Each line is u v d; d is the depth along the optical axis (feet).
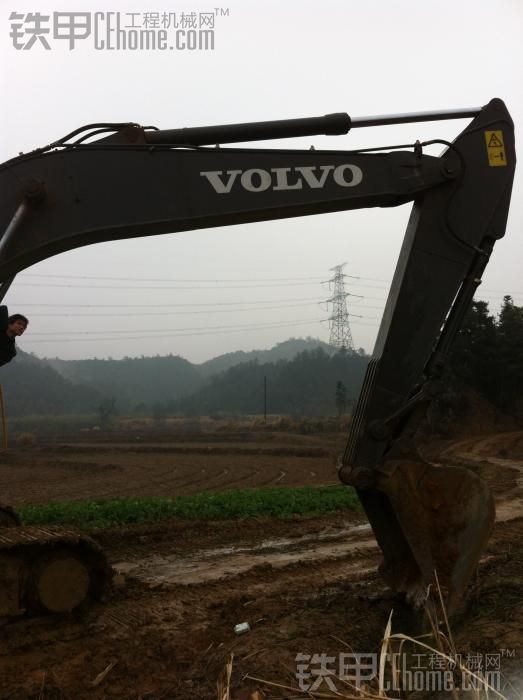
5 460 126.82
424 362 20.30
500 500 53.93
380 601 21.75
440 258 20.53
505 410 189.47
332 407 370.94
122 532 36.50
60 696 15.84
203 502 47.09
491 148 20.84
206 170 19.33
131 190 18.92
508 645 17.99
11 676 16.76
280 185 19.63
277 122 19.90
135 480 88.79
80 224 18.61
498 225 20.80
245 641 19.17
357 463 19.83
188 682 16.56
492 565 28.78
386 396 20.06
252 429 213.66
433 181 20.40
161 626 20.68
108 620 21.08
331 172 19.97
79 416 383.65
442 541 18.86
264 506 45.88
